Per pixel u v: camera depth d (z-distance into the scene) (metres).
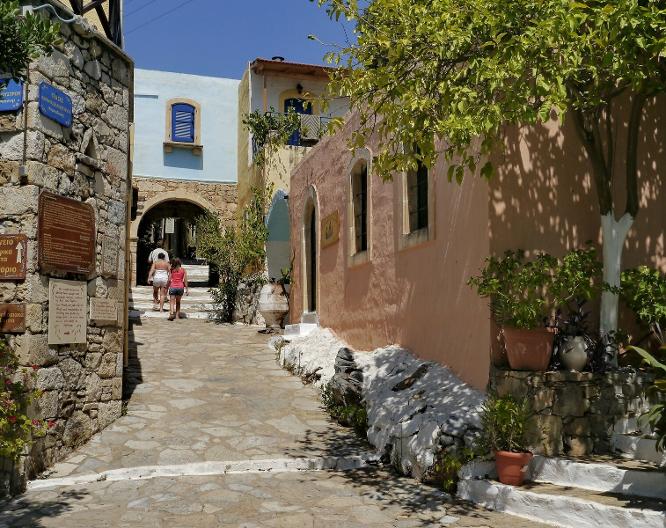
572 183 6.90
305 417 8.12
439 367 7.45
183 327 14.77
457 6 5.34
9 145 6.32
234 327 15.14
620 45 5.07
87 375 7.06
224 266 17.06
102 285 7.37
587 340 6.15
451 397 6.64
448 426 5.98
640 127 7.48
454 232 7.26
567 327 6.28
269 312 13.85
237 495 5.63
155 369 10.17
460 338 7.07
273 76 18.62
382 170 6.34
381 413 7.12
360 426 7.46
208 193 21.00
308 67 18.39
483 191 6.64
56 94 6.61
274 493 5.70
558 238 6.78
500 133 6.57
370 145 9.75
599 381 6.00
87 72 7.23
